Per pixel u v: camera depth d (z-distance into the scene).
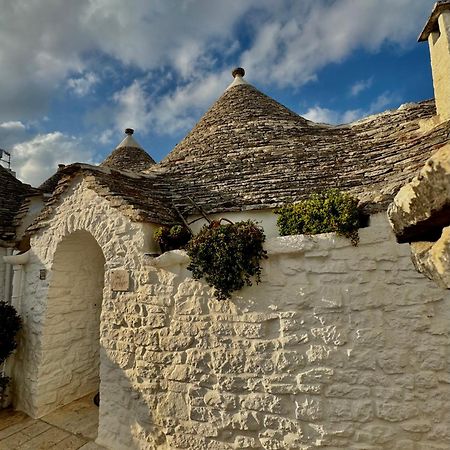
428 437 3.49
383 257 3.86
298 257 4.08
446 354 3.56
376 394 3.66
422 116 6.27
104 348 5.00
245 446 3.94
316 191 5.15
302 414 3.79
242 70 9.73
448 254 1.03
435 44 5.51
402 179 4.20
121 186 5.59
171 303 4.54
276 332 4.00
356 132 7.00
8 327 6.01
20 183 10.52
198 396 4.22
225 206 5.50
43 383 5.83
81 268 6.60
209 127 8.16
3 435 5.14
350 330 3.82
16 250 8.05
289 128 7.44
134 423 4.59
